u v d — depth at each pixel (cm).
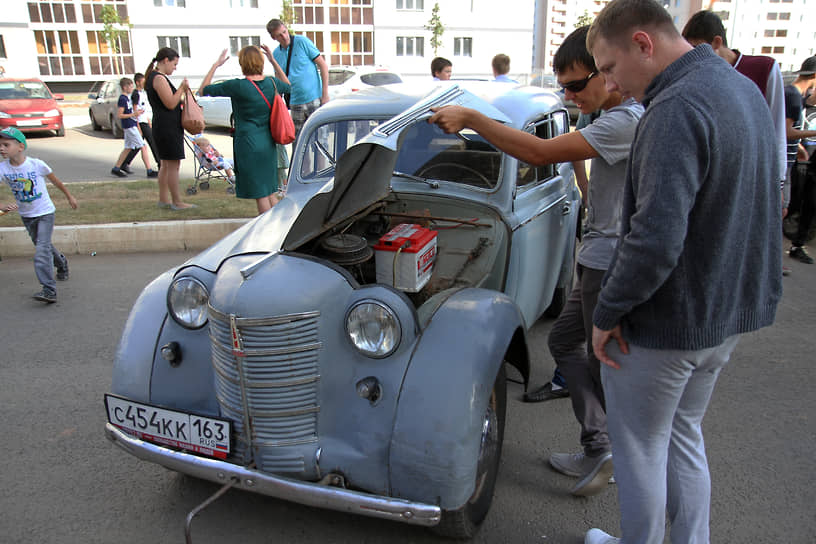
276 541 256
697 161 163
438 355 224
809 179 613
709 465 307
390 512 213
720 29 425
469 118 246
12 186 488
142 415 249
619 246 190
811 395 377
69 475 299
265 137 619
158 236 677
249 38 3675
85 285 564
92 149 1404
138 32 3528
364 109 369
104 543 254
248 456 234
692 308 177
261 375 226
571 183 450
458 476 214
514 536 260
